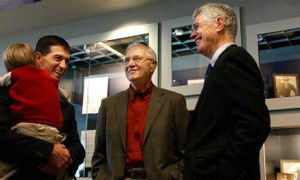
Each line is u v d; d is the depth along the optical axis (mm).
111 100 2107
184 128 1913
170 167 1846
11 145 1250
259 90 1266
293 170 2260
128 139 1931
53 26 3246
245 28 2475
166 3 2773
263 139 1205
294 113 2199
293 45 2354
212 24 1527
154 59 2082
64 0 2732
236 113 1250
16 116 1299
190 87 2496
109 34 2908
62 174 1445
